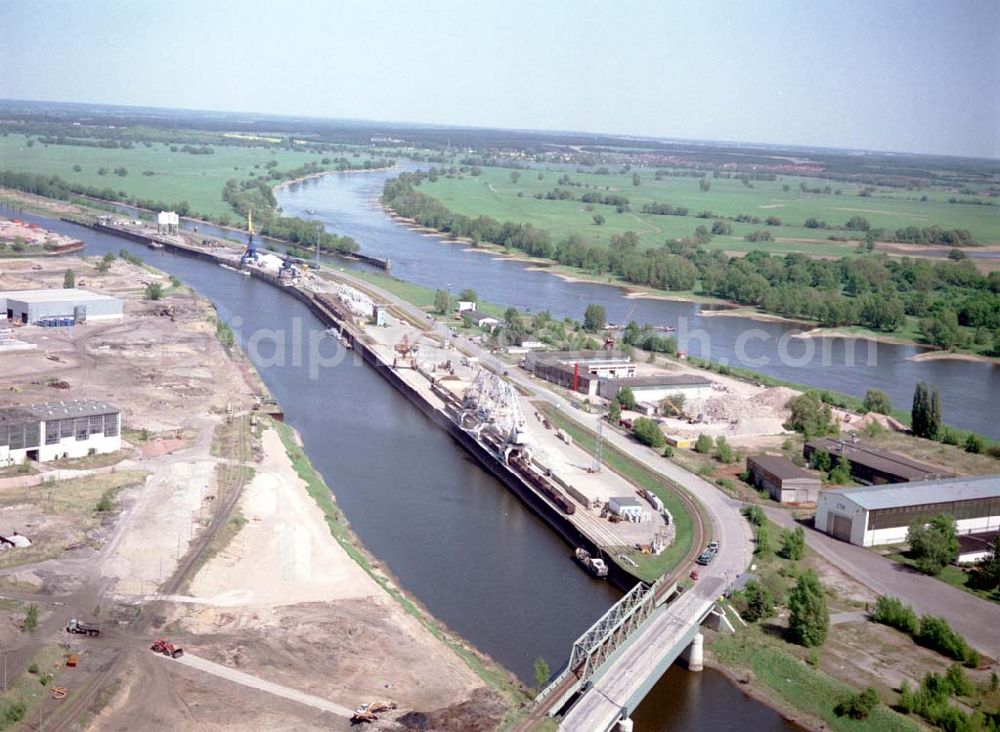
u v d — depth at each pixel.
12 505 139.00
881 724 100.25
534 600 128.25
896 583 132.88
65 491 145.62
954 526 142.25
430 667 106.06
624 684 102.12
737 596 125.44
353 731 93.06
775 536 146.62
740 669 112.75
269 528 138.00
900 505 146.38
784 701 106.88
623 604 119.69
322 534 138.75
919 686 106.50
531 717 95.69
